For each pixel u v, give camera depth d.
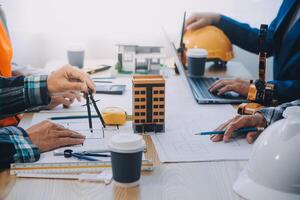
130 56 1.81
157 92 1.17
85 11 2.29
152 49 1.83
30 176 0.95
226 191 0.89
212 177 0.95
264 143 0.88
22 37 2.31
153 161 1.02
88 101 1.21
